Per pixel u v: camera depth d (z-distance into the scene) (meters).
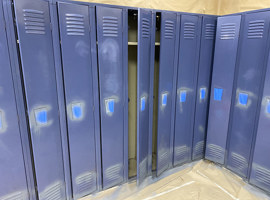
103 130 1.87
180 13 1.96
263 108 1.86
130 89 2.24
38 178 1.57
